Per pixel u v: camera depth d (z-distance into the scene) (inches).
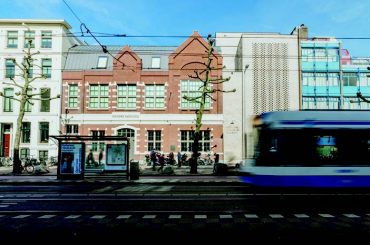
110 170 916.6
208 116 1525.6
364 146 618.8
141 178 932.0
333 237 326.3
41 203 538.3
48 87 1558.8
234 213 454.0
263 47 1619.1
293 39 1632.6
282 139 621.9
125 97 1550.2
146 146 1519.4
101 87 1558.8
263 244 303.6
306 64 1674.5
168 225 382.6
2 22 1589.6
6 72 1588.3
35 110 1558.8
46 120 1545.3
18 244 308.5
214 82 1397.6
